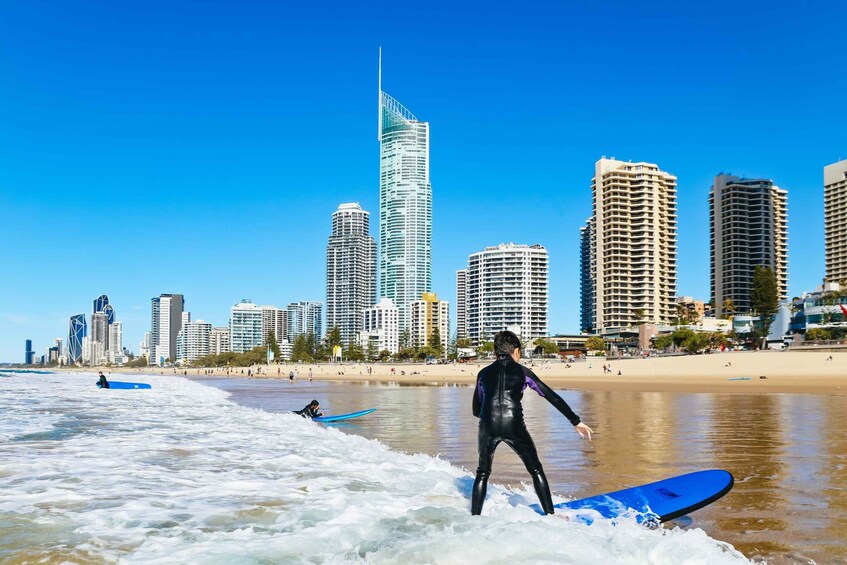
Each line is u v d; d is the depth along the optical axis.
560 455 10.95
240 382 84.81
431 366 127.56
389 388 57.31
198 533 5.28
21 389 41.84
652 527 5.67
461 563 4.19
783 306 128.25
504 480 8.41
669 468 9.48
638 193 171.88
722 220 181.75
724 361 76.88
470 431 15.77
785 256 182.75
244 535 5.21
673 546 4.44
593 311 180.88
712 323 146.25
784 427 16.19
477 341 197.38
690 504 6.03
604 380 69.12
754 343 124.62
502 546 4.39
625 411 22.97
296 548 4.76
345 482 7.79
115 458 9.78
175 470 8.69
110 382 52.62
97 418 17.66
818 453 11.06
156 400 28.17
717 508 6.73
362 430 16.08
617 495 6.38
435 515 5.59
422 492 7.20
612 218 171.62
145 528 5.47
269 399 34.91
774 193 181.88
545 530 4.71
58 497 6.82
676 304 159.38
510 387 5.71
